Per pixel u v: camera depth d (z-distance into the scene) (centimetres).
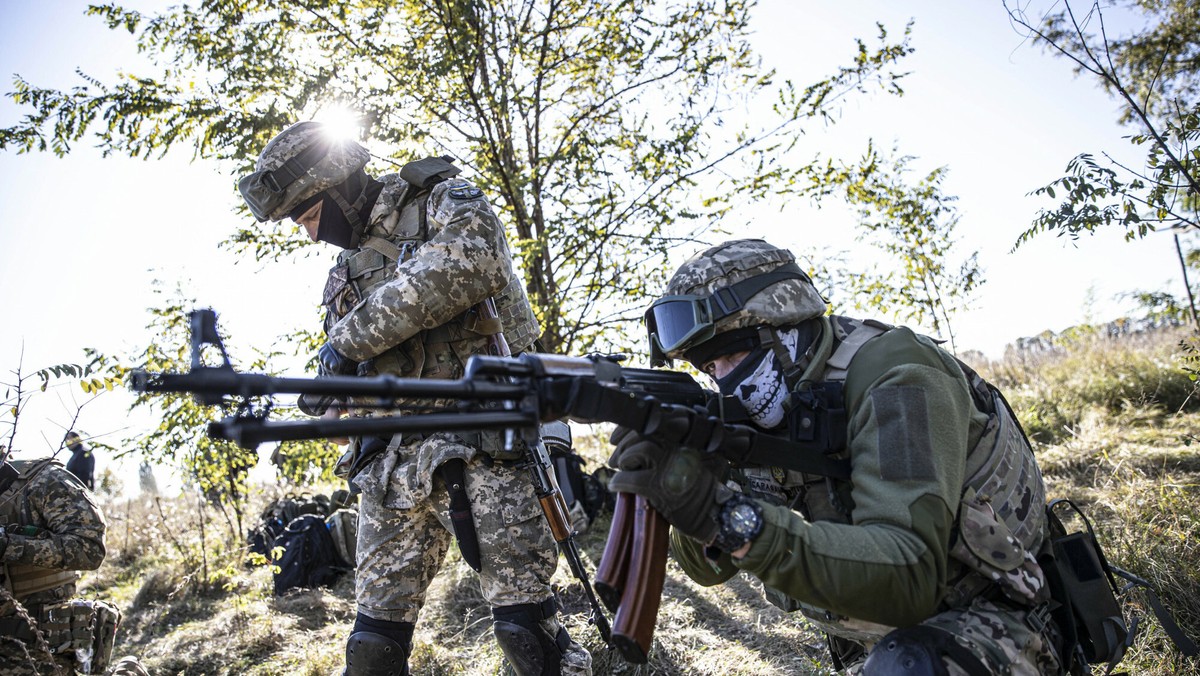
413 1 614
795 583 191
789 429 214
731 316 217
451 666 427
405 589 321
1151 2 463
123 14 605
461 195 316
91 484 884
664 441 195
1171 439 624
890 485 197
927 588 192
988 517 206
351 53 614
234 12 614
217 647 500
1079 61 378
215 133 581
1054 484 565
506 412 174
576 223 607
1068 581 221
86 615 391
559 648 316
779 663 382
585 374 190
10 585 369
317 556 622
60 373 354
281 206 318
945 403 203
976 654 198
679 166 614
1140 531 385
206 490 661
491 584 311
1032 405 823
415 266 302
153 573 684
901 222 670
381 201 323
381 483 315
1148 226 323
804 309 219
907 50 605
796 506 226
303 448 629
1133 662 312
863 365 212
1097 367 873
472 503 310
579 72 661
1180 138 337
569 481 636
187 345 635
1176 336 881
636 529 199
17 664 367
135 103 594
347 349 303
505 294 342
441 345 312
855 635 230
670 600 461
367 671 316
